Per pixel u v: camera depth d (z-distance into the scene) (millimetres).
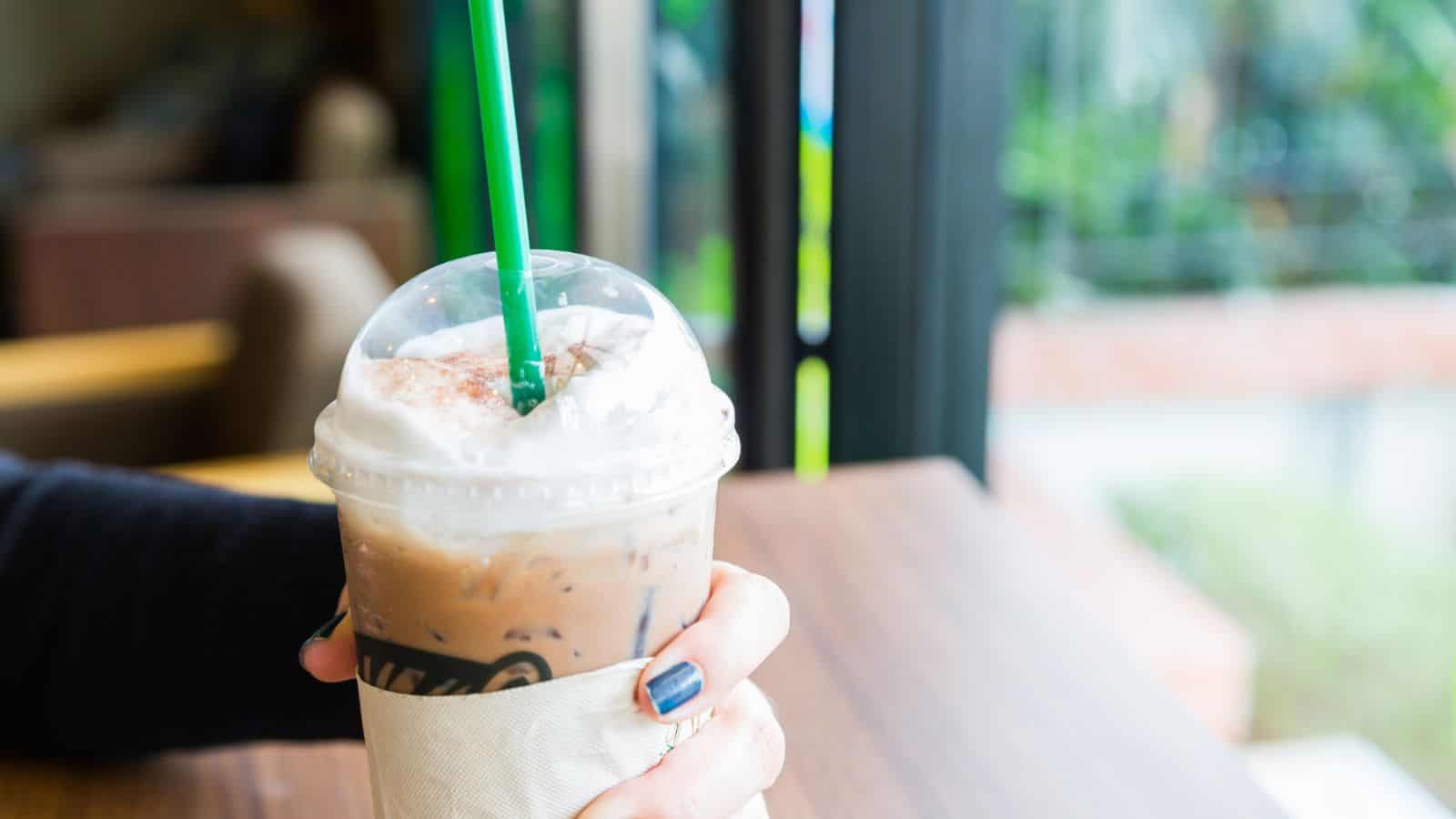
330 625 496
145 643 602
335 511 615
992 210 1138
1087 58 2143
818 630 655
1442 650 1679
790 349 1210
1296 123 2182
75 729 607
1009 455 2197
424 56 3084
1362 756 1394
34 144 3436
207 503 632
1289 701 1575
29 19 4023
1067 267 2314
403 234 2998
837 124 1099
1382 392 2268
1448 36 2039
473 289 453
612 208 2006
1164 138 2203
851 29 1072
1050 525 1892
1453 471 2160
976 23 1080
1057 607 670
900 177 1106
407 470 408
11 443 1662
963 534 739
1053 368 2240
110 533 625
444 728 430
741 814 466
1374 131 2146
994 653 636
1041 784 556
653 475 414
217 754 606
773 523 761
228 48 3709
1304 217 2240
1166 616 1615
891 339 1148
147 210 2857
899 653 637
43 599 618
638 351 427
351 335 1521
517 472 403
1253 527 2000
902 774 562
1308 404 2264
